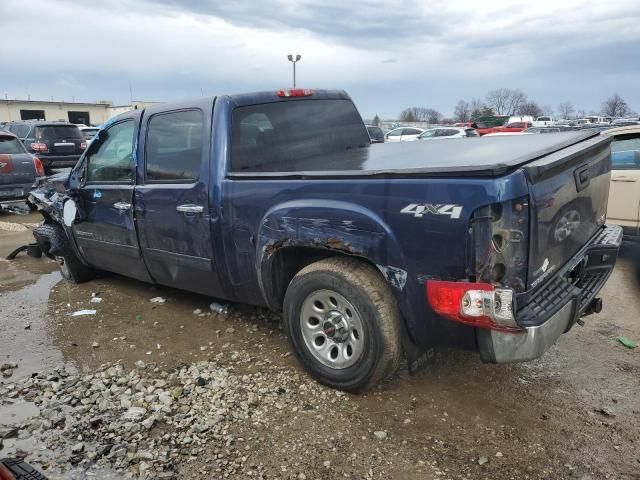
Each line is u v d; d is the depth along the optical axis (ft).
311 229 10.56
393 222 9.39
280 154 13.66
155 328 14.67
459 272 8.73
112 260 16.72
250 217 11.84
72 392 11.21
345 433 9.64
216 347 13.34
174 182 13.57
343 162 12.66
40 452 9.22
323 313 10.99
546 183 8.99
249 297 12.94
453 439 9.47
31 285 19.12
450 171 8.67
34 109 205.36
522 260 8.55
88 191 16.44
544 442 9.36
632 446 9.21
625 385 11.28
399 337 10.10
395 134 98.94
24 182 34.14
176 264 14.10
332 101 15.80
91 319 15.51
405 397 10.84
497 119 127.95
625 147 20.93
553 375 11.75
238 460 8.93
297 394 10.94
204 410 10.40
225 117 12.57
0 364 12.73
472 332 9.16
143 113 14.61
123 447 9.28
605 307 15.97
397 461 8.89
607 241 11.69
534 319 8.47
